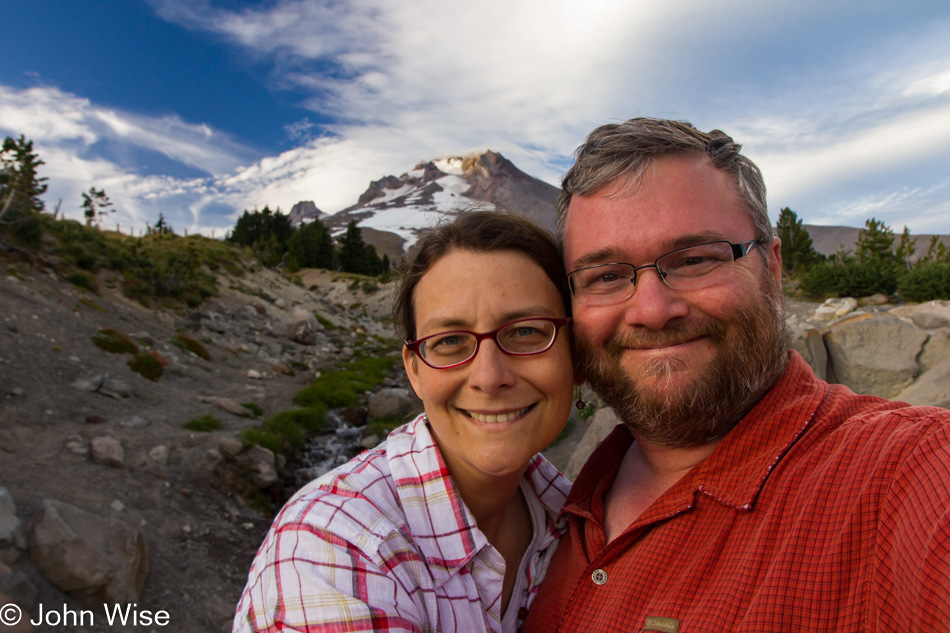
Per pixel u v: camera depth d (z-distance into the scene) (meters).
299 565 0.38
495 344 0.44
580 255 0.46
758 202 0.45
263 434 2.95
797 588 0.30
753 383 0.42
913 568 0.26
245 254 10.05
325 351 6.30
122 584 1.63
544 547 0.53
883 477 0.30
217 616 1.73
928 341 2.39
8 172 4.90
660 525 0.41
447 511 0.44
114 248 5.72
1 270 4.12
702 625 0.33
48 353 3.24
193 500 2.29
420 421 0.50
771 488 0.36
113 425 2.65
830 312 4.65
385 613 0.36
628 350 0.44
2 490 1.71
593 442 2.35
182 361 4.28
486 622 0.44
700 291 0.42
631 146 0.44
